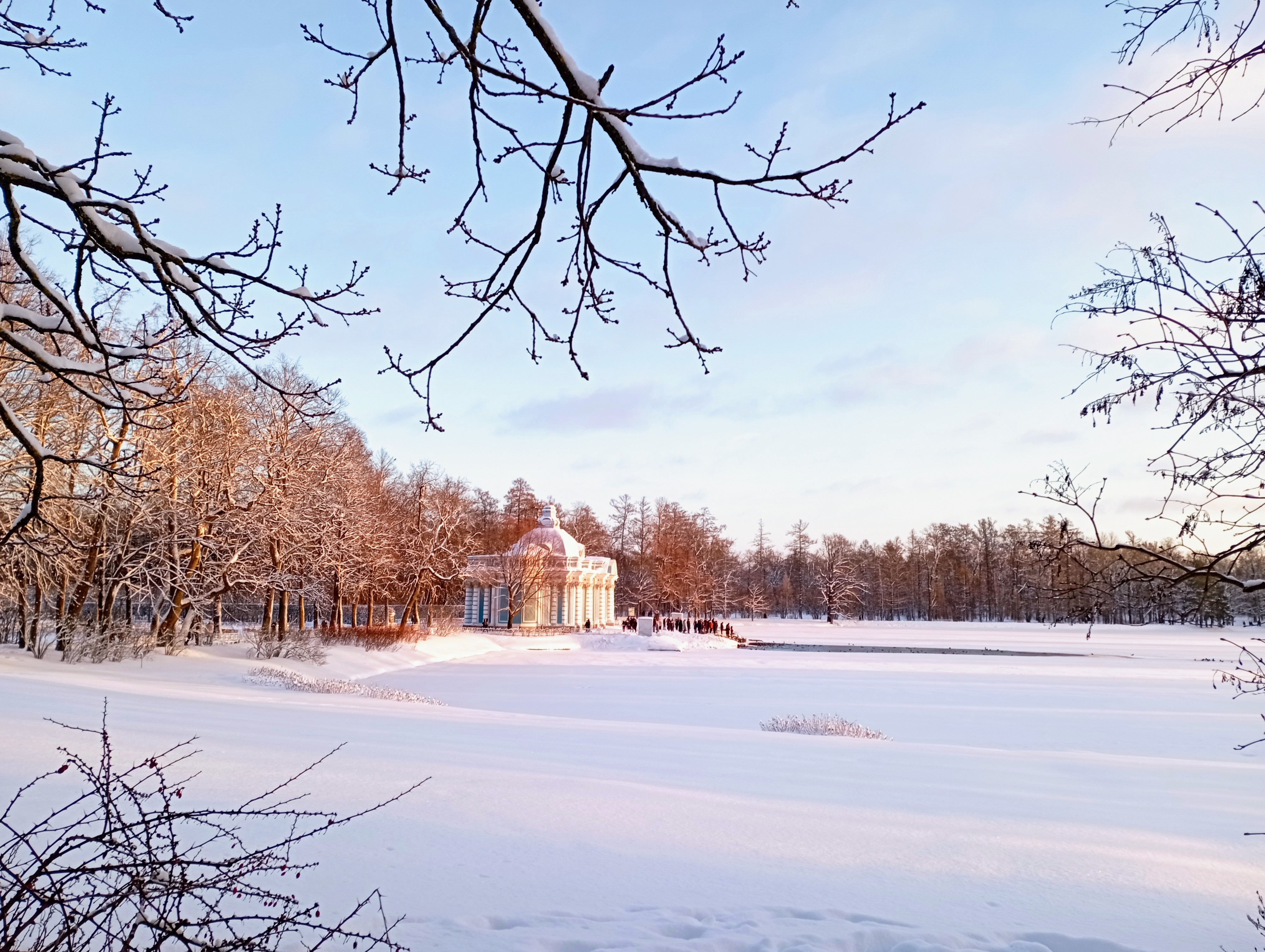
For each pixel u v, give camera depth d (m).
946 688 36.19
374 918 6.39
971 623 114.94
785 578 130.50
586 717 25.48
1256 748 21.30
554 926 6.39
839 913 7.00
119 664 29.19
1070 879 8.27
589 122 4.08
